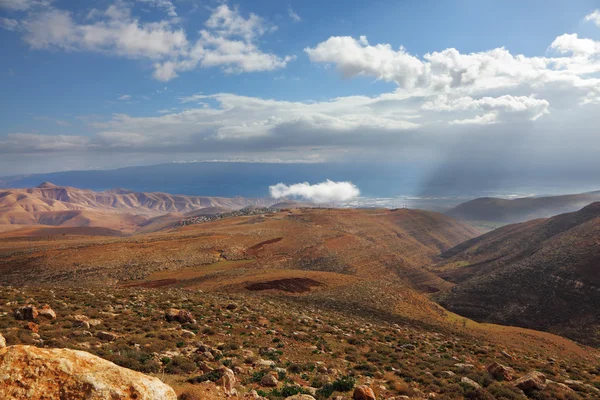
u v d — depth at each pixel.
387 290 81.81
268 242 160.12
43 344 18.05
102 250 121.06
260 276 92.31
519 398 19.86
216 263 125.75
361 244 176.38
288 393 15.96
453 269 170.50
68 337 20.17
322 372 21.11
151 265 112.50
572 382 24.80
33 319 23.19
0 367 7.48
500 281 116.75
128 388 8.05
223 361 19.72
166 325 27.50
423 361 28.02
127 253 120.75
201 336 26.05
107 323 25.23
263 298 61.03
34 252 115.69
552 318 89.94
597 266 97.69
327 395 16.72
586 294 91.56
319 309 57.75
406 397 17.64
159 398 8.30
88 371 8.07
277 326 34.69
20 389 7.23
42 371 7.67
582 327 81.94
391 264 162.88
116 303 34.78
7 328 20.33
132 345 20.44
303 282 87.12
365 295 74.75
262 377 17.66
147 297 41.22
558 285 99.69
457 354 33.88
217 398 13.61
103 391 7.69
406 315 65.06
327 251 158.38
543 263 114.56
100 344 19.56
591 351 62.69
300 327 35.81
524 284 108.62
